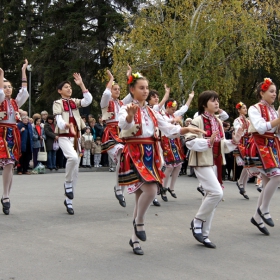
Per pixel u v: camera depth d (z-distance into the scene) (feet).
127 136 15.71
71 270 14.08
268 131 19.77
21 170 44.80
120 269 14.30
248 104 86.38
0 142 22.00
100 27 83.61
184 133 16.01
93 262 14.94
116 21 80.59
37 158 46.01
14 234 18.35
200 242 17.25
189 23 64.59
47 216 22.08
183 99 65.00
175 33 63.87
